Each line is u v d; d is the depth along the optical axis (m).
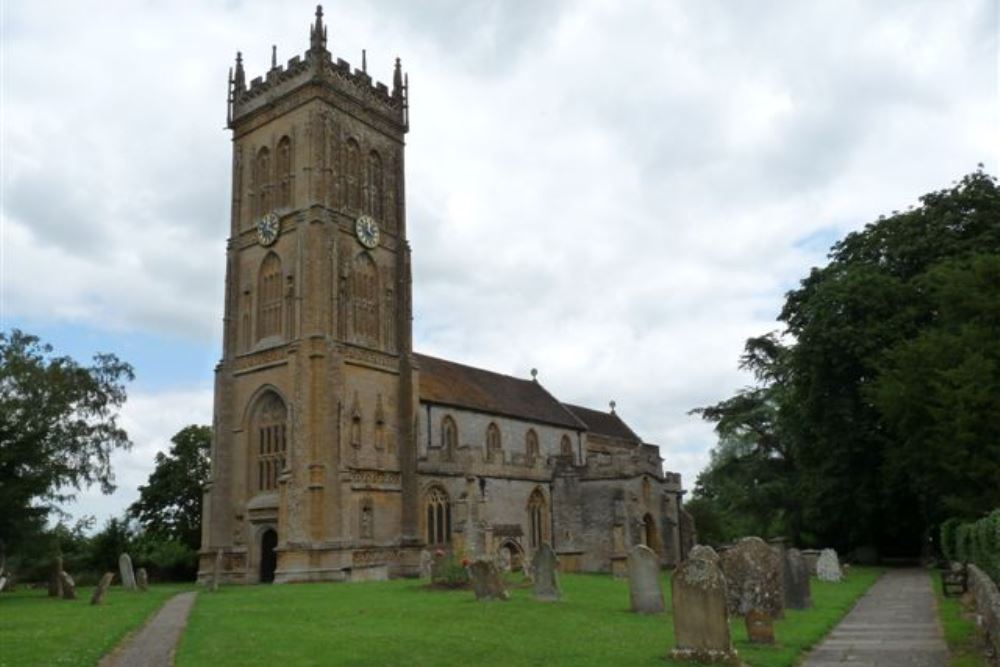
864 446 57.09
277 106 64.75
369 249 64.25
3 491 46.94
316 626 25.33
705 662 17.69
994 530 26.53
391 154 68.75
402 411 63.53
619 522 67.00
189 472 78.69
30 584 61.72
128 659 20.50
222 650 20.72
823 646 20.92
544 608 28.97
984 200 58.06
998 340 40.62
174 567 69.69
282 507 55.62
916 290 55.03
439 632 23.16
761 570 26.08
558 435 83.12
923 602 30.70
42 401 55.66
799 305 67.75
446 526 63.72
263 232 63.03
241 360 62.88
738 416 80.88
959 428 38.56
